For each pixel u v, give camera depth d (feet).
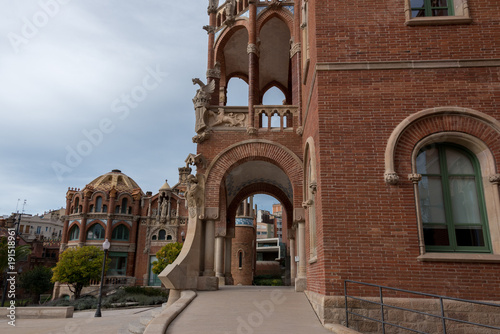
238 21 59.52
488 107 29.66
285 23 60.59
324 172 29.66
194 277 44.62
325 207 28.89
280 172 62.44
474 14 31.65
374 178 29.22
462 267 26.91
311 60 36.83
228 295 39.55
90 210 185.16
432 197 29.58
